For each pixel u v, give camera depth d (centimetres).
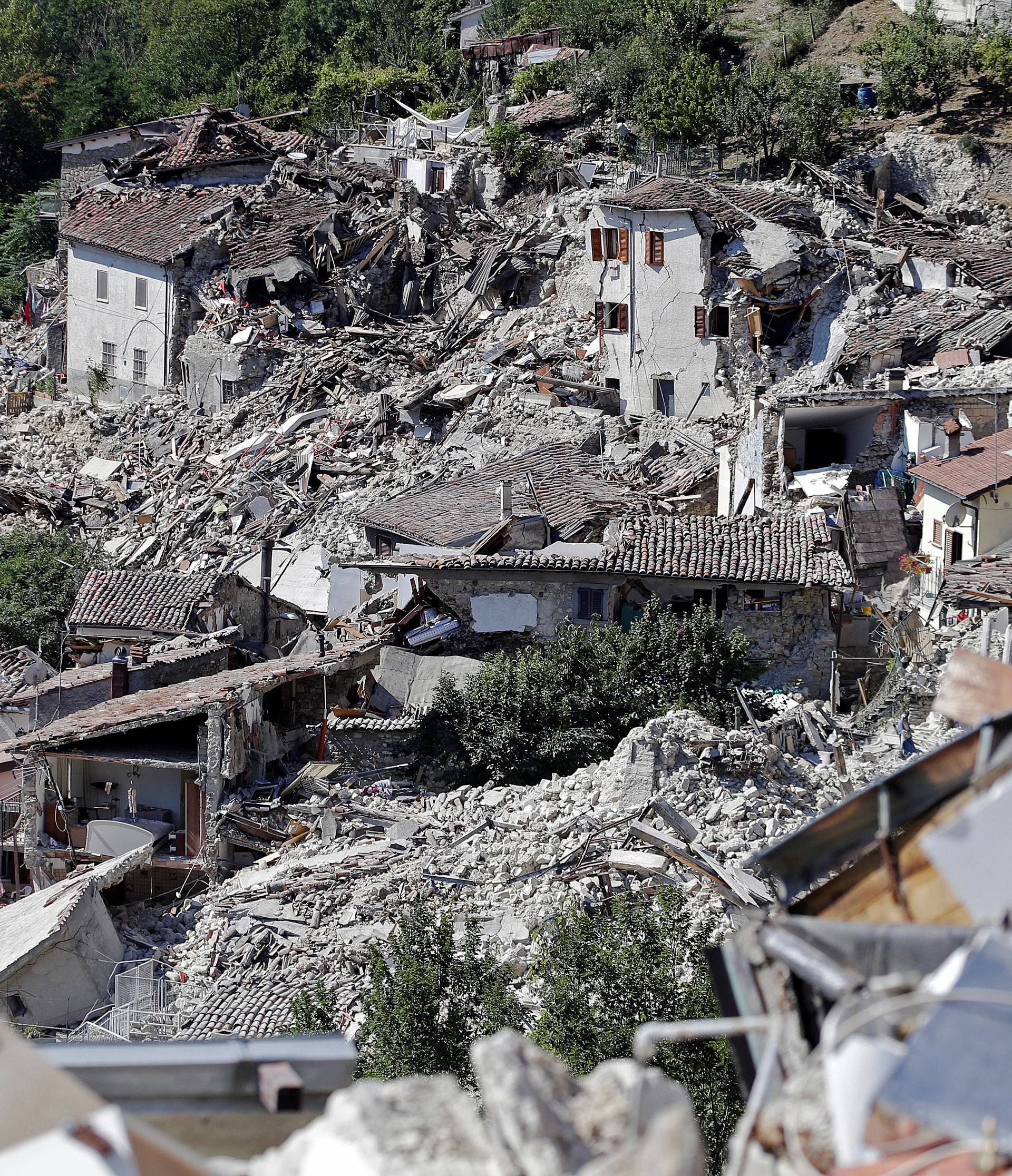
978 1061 605
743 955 782
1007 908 682
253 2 15788
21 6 16338
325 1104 804
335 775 5391
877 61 11281
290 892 4528
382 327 10125
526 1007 3419
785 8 12769
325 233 10444
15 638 7612
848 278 8012
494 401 8600
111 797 5134
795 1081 686
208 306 9981
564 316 9344
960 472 5688
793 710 5016
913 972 702
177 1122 783
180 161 11412
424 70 14038
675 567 5875
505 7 14138
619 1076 666
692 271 8012
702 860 4091
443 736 5312
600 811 4466
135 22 17638
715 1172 2622
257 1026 3944
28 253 13125
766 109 10531
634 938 3142
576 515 6438
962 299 7812
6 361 11500
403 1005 3150
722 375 7938
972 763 844
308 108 13912
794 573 5784
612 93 11738
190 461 9294
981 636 4522
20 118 14662
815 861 880
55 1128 601
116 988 4169
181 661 6366
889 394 6381
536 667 5366
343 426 8994
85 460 9775
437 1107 666
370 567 6200
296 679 5828
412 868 4516
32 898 4512
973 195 10100
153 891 4984
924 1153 596
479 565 6047
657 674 5341
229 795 5078
